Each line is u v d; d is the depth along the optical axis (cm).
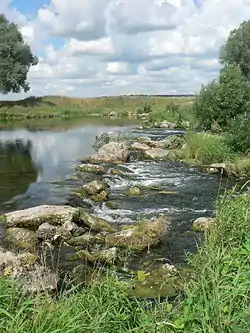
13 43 8550
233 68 4012
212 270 610
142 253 1092
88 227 1305
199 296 578
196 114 4125
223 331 497
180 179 2095
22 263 880
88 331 514
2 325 495
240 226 805
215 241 795
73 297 604
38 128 5406
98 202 1656
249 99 3819
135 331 541
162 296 784
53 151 3250
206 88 3978
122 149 2722
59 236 1203
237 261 628
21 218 1298
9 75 8506
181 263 1005
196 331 510
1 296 548
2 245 1151
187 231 1257
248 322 496
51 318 513
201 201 1653
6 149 3403
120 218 1438
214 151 2500
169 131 4491
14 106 8469
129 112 8206
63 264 1012
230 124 3119
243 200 929
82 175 2205
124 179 2114
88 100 9238
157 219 1341
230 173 2136
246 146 2528
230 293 538
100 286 632
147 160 2692
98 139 3859
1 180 2108
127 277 916
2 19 8838
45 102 9006
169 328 536
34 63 9062
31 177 2181
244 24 6956
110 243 1156
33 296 652
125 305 620
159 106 8238
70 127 5481
